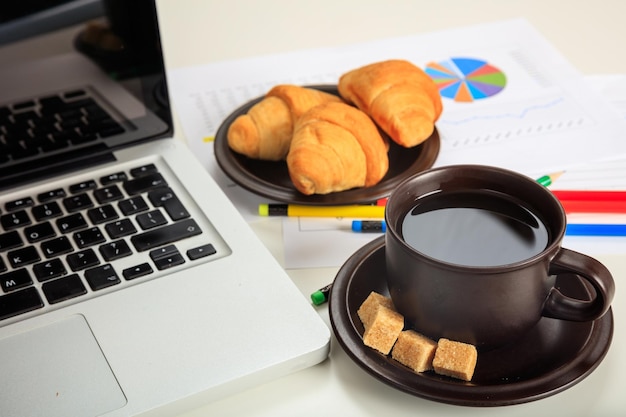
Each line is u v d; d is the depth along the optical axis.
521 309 0.50
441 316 0.51
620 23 0.91
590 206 0.65
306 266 0.61
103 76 0.66
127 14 0.65
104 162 0.66
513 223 0.53
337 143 0.64
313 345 0.52
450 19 0.93
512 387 0.48
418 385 0.49
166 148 0.68
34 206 0.62
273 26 0.94
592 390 0.51
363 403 0.51
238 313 0.53
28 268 0.57
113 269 0.57
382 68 0.70
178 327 0.53
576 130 0.74
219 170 0.71
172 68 0.87
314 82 0.83
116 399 0.49
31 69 0.65
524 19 0.92
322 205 0.63
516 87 0.81
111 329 0.53
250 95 0.82
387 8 0.97
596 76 0.82
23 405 0.49
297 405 0.51
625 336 0.55
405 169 0.67
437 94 0.72
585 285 0.54
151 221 0.60
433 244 0.52
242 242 0.58
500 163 0.71
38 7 0.65
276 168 0.69
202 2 1.00
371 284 0.56
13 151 0.65
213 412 0.51
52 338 0.52
